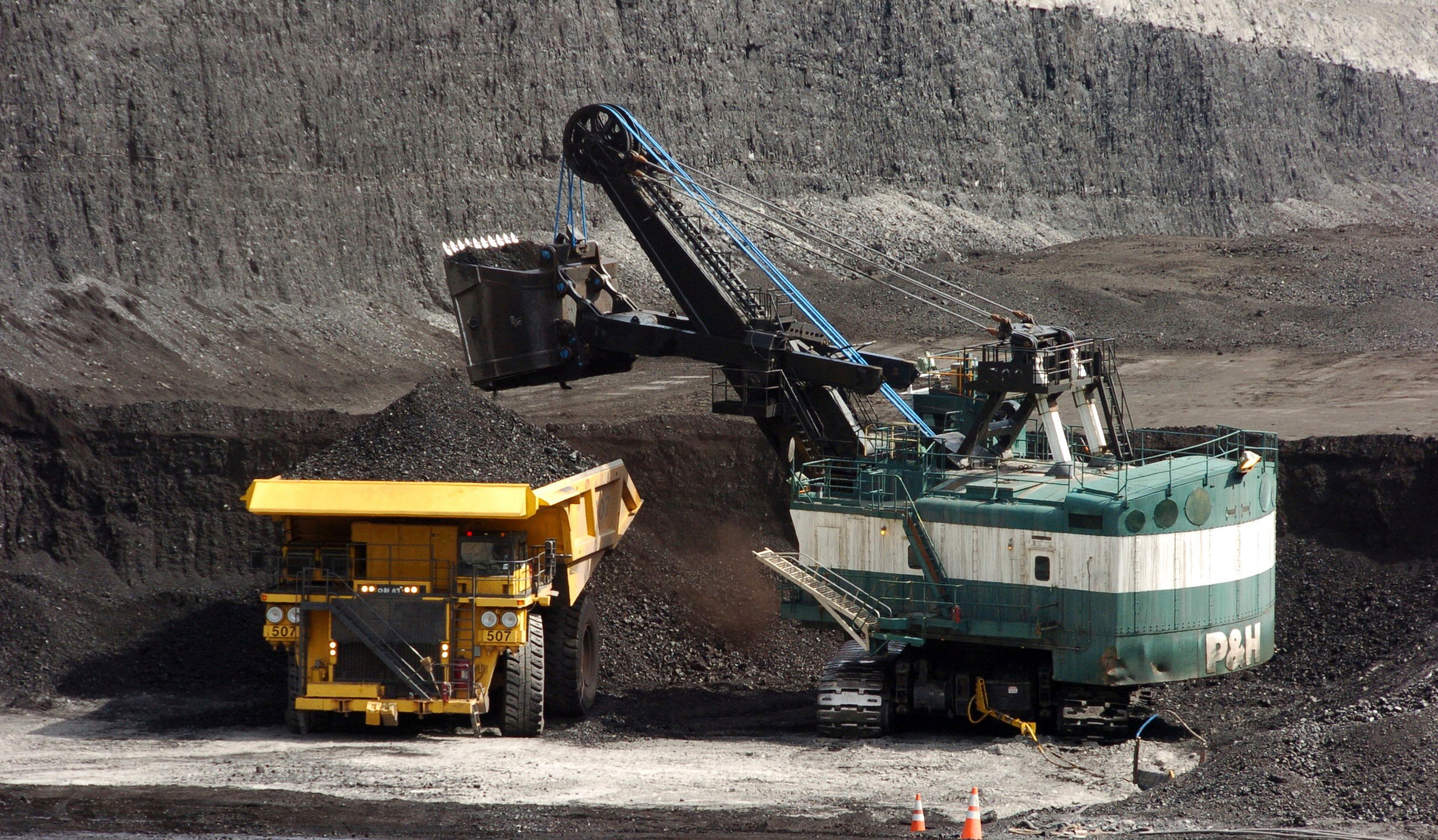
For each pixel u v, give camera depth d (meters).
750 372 51.22
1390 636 50.41
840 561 45.41
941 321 111.56
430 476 47.72
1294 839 30.69
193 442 61.06
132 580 57.19
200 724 44.19
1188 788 35.06
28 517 58.44
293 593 41.19
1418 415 72.56
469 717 44.72
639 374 100.69
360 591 41.00
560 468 49.97
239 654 51.06
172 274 100.19
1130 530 41.22
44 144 96.88
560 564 44.25
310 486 40.62
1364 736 35.19
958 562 43.53
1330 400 80.50
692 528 62.50
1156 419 76.75
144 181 101.38
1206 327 105.62
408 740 42.19
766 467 64.00
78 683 48.44
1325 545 56.66
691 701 48.97
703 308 52.84
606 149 53.56
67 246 95.50
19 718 44.94
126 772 38.25
